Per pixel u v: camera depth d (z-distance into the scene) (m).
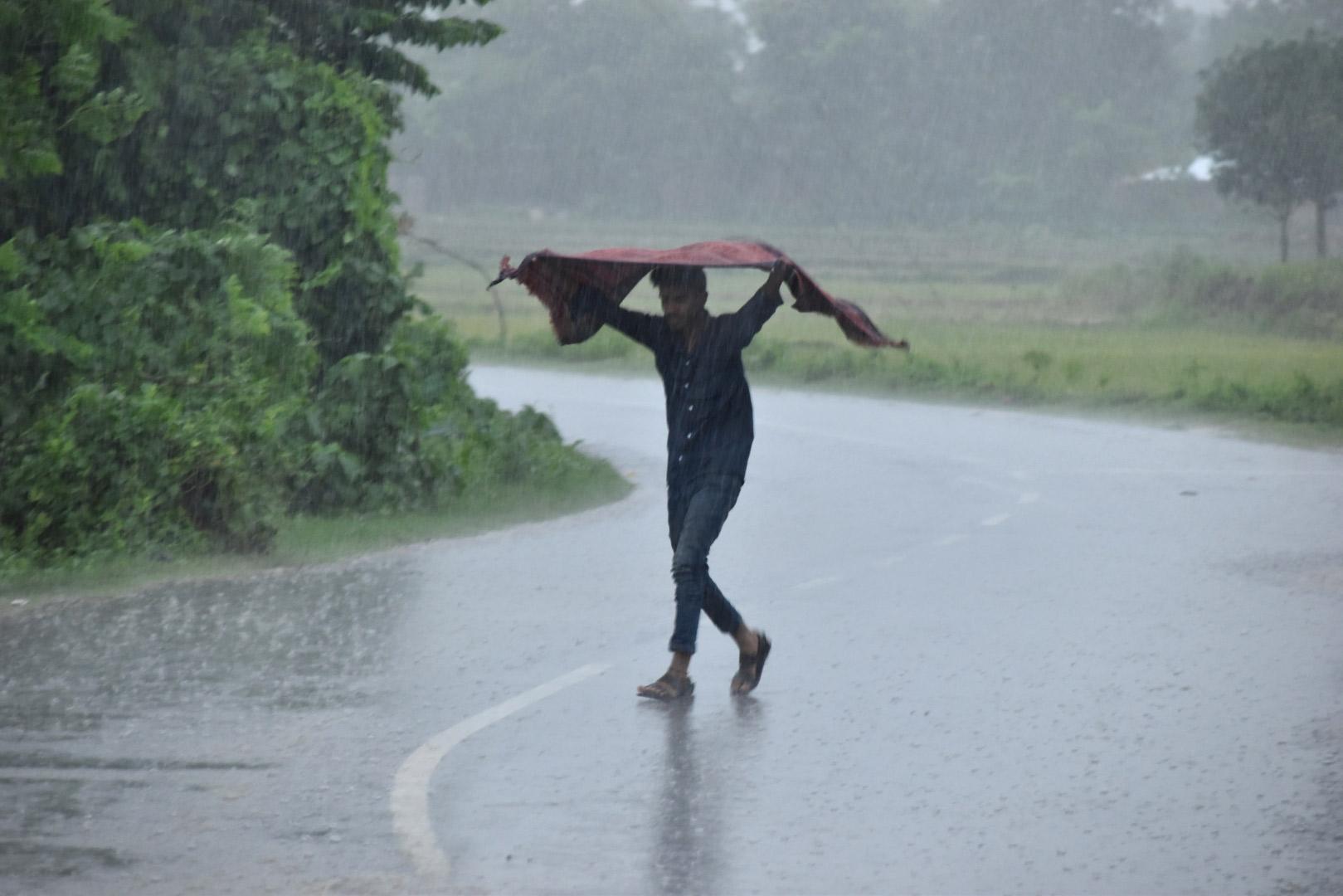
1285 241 191.50
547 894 13.66
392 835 15.16
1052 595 28.62
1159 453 56.94
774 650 23.91
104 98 39.25
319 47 48.50
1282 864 14.53
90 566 30.09
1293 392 73.56
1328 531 36.91
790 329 146.38
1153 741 18.77
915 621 26.23
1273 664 22.88
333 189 42.81
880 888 13.93
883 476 49.31
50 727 18.92
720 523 20.69
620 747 18.47
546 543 35.28
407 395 39.75
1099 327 147.88
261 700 20.36
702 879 14.09
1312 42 187.62
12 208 38.41
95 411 31.41
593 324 20.33
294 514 38.31
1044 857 14.72
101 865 14.16
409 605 27.19
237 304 36.25
